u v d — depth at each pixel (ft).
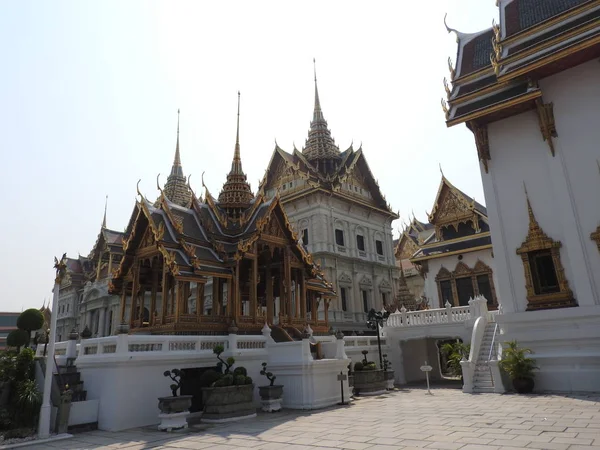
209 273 59.98
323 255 157.38
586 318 59.67
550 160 65.87
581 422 36.47
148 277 67.46
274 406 50.85
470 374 65.36
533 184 68.28
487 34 85.92
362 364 70.13
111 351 45.19
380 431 36.06
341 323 155.33
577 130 64.44
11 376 43.06
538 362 61.62
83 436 39.06
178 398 41.78
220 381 46.19
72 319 241.55
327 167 190.29
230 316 61.82
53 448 34.37
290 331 66.80
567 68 65.57
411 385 82.12
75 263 260.01
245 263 72.69
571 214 63.00
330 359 56.59
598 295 59.62
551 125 65.82
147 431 40.96
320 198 165.48
